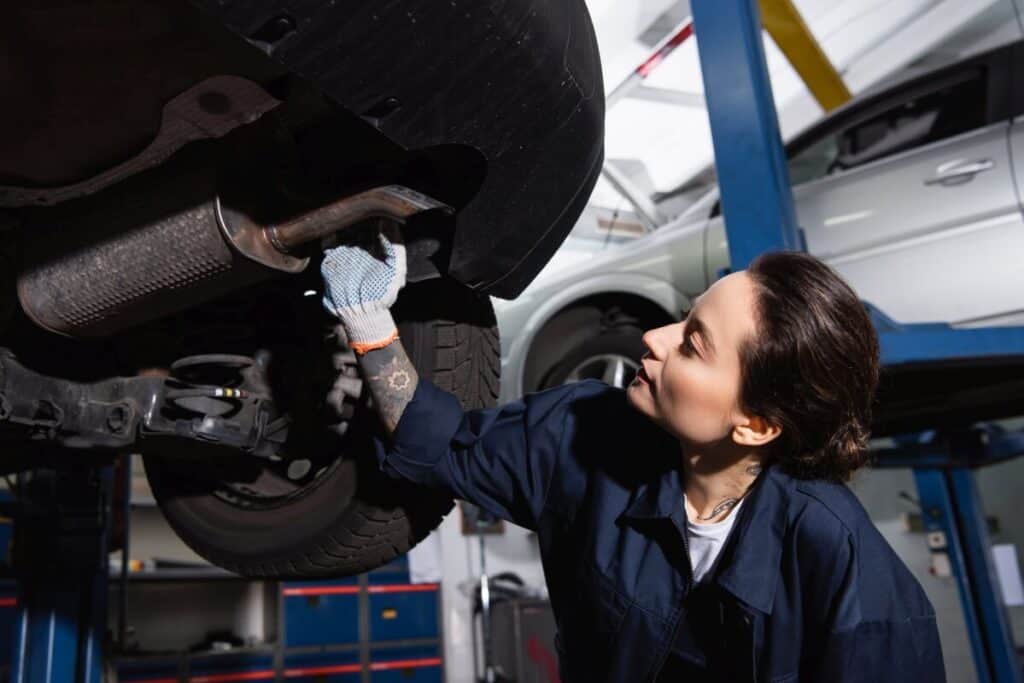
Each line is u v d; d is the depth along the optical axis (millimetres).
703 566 767
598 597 776
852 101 2309
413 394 868
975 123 2010
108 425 898
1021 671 2506
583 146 781
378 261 819
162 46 573
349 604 4246
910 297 1867
